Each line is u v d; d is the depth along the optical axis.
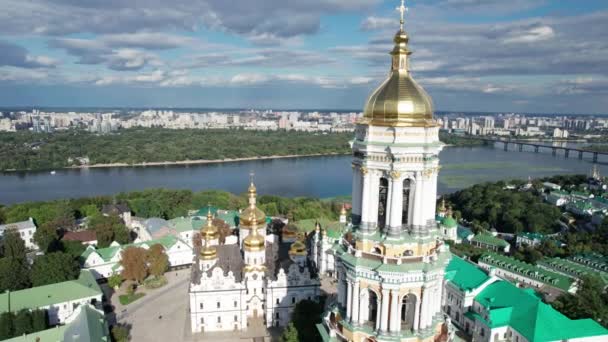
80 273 154.75
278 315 137.62
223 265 142.88
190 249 191.25
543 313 112.50
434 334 56.06
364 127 54.44
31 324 121.88
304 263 139.38
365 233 54.72
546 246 195.50
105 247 194.50
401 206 53.56
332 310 62.19
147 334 133.75
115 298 158.12
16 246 175.62
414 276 52.81
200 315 134.75
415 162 52.47
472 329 125.44
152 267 170.25
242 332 135.12
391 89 52.34
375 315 56.88
